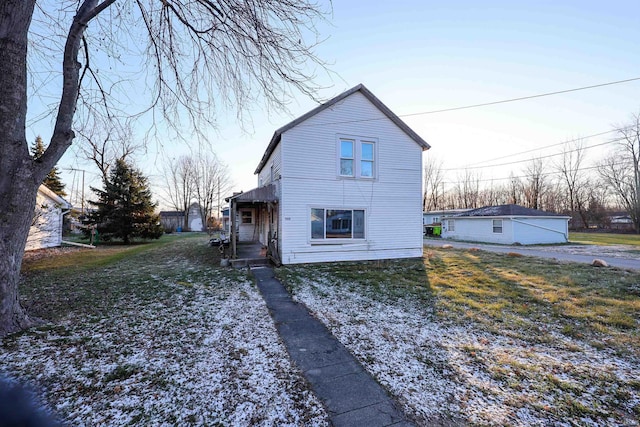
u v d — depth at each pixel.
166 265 9.40
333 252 9.87
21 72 3.74
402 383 2.71
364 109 10.27
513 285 6.61
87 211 19.27
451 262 9.84
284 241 9.30
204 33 5.07
